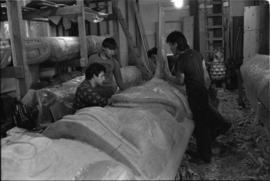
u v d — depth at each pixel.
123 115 2.75
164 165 2.33
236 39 7.79
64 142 2.27
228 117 5.11
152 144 2.41
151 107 3.09
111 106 3.22
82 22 4.57
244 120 4.89
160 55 4.38
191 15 8.38
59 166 1.90
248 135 4.19
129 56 7.70
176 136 2.88
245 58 7.17
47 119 3.67
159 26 4.50
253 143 3.88
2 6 5.21
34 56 4.06
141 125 2.55
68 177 1.84
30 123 3.46
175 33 3.40
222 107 5.80
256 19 6.90
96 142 2.24
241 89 5.88
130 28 7.74
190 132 3.23
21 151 1.87
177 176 2.87
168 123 2.91
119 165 2.01
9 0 3.50
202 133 3.34
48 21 6.98
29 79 3.70
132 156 2.19
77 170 1.91
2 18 5.11
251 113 5.29
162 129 2.71
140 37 7.71
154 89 3.55
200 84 3.31
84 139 2.28
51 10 4.61
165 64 4.33
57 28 7.64
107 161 2.05
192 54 3.37
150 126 2.60
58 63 5.30
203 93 3.31
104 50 4.02
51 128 2.39
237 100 6.32
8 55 3.36
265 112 4.29
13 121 3.49
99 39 6.47
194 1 8.29
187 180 2.94
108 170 1.92
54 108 3.71
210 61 8.26
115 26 6.57
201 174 3.08
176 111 3.29
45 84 4.55
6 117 4.01
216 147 3.71
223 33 8.28
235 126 4.61
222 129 3.49
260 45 6.96
